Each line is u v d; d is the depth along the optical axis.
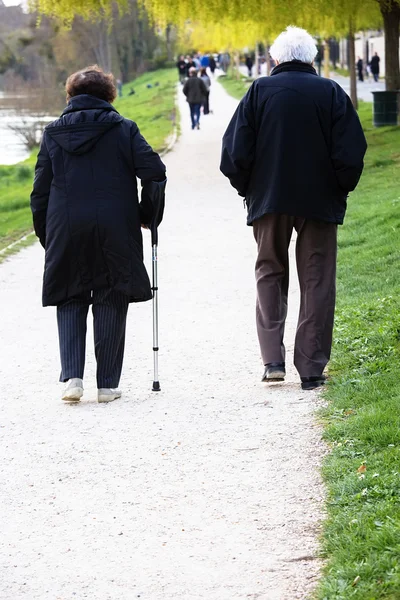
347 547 10.45
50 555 11.27
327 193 16.70
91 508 12.54
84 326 17.38
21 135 140.25
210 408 16.41
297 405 16.16
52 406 17.09
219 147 76.06
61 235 16.75
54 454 14.59
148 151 16.73
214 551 11.10
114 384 17.25
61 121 16.83
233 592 10.12
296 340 17.25
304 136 16.53
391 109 73.00
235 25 85.19
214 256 32.09
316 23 68.06
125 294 16.92
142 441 14.95
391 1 69.62
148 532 11.73
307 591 9.97
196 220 40.72
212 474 13.43
